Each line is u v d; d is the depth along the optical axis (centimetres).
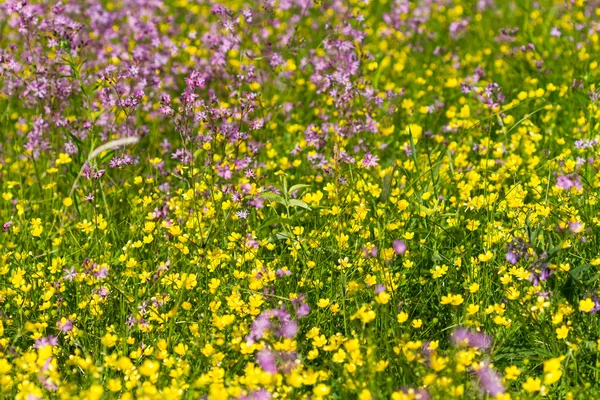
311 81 802
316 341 422
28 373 414
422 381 399
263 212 639
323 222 587
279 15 1137
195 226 556
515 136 743
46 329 502
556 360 374
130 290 534
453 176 628
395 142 777
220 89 861
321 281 519
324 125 735
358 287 453
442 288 519
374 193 597
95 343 470
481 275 511
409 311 501
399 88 896
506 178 655
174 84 869
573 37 952
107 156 639
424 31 1124
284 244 575
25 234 594
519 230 522
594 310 451
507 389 416
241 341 450
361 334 437
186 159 615
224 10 761
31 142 711
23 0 707
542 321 453
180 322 477
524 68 894
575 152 709
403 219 561
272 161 715
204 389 415
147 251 578
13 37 988
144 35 902
